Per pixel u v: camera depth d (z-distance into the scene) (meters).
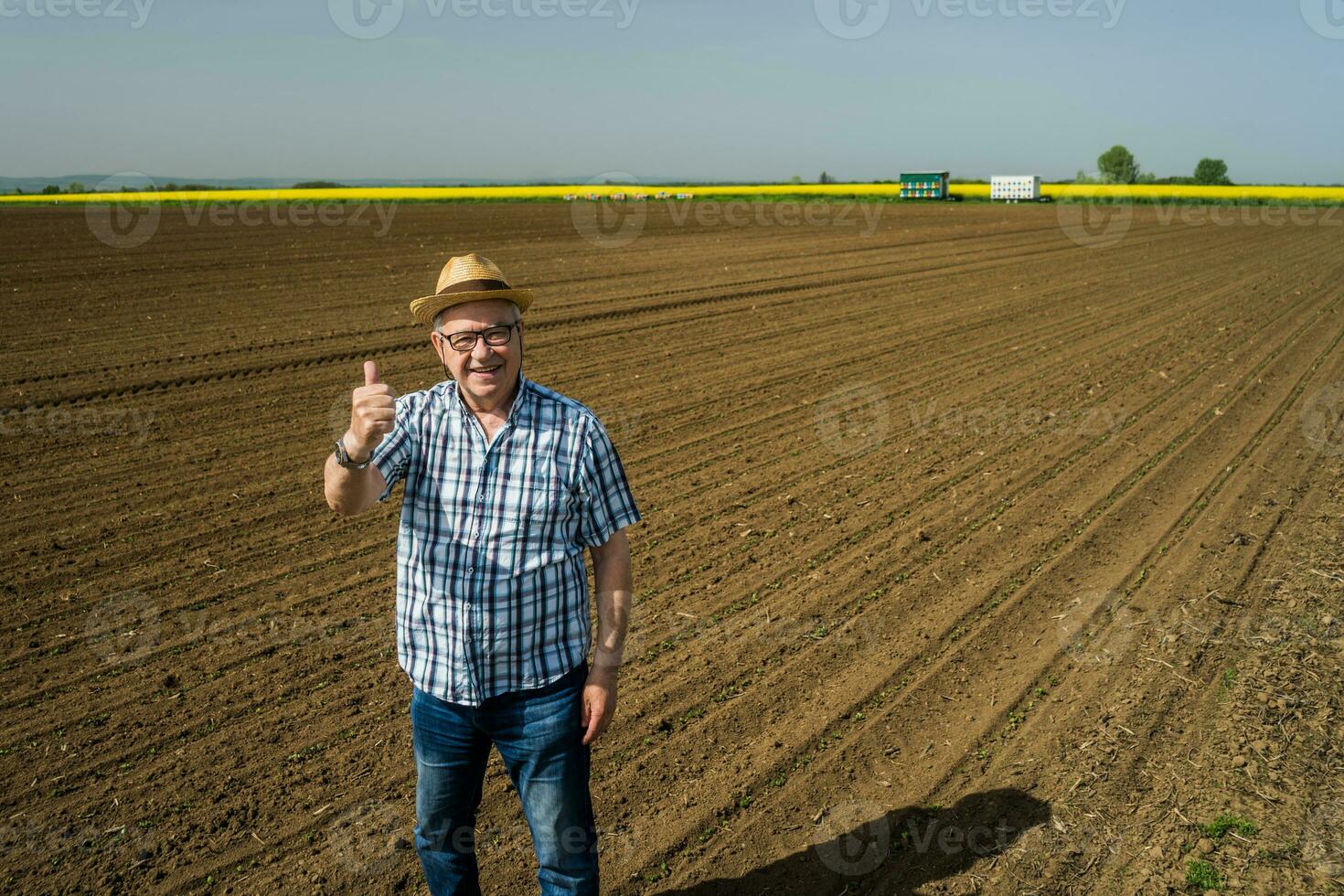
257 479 6.82
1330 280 19.41
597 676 2.38
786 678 4.27
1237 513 6.27
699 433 8.17
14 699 4.04
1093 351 11.94
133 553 5.54
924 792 3.47
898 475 7.13
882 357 11.44
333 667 4.34
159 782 3.51
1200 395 9.58
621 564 2.42
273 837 3.22
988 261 22.92
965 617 4.86
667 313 14.34
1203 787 3.43
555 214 39.47
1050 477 7.07
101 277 16.38
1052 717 3.94
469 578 2.23
